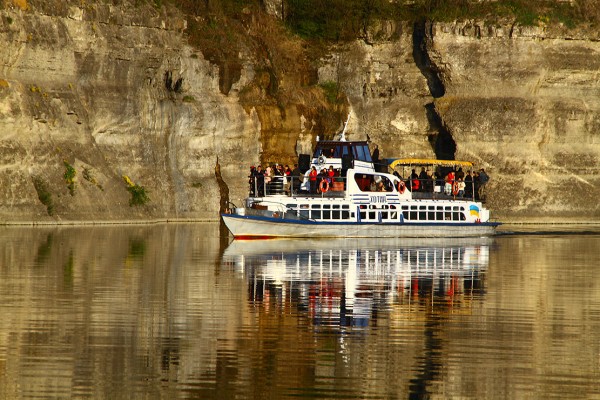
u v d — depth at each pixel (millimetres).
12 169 173125
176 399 54812
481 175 176875
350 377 59219
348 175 158500
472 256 129625
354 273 105938
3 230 155750
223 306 81312
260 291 90312
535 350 66312
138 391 56125
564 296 89812
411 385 57781
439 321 75812
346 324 74062
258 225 151125
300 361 62531
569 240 163750
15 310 77875
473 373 60500
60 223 174375
